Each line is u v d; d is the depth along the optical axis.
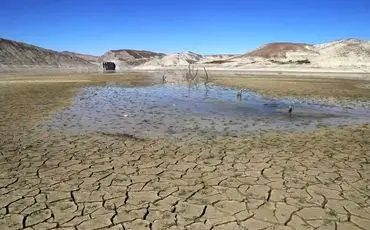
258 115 13.32
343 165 6.89
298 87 26.50
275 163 7.00
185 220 4.62
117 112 13.69
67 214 4.76
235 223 4.55
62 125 10.81
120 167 6.72
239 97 19.16
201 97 19.61
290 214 4.80
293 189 5.66
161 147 8.25
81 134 9.59
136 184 5.85
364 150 8.03
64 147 8.15
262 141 8.92
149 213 4.81
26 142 8.58
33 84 28.30
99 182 5.93
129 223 4.53
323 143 8.72
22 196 5.32
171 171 6.51
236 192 5.53
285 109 14.97
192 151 7.91
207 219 4.64
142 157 7.40
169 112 13.84
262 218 4.68
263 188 5.70
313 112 14.20
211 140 9.02
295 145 8.49
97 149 8.02
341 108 15.45
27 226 4.43
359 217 4.73
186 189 5.64
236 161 7.13
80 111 13.77
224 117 12.76
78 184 5.82
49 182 5.90
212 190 5.61
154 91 23.56
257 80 36.03
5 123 10.93
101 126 10.77
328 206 5.05
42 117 12.16
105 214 4.77
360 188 5.71
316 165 6.88
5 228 4.37
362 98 19.41
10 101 16.34
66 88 24.80
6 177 6.12
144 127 10.70
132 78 42.78
